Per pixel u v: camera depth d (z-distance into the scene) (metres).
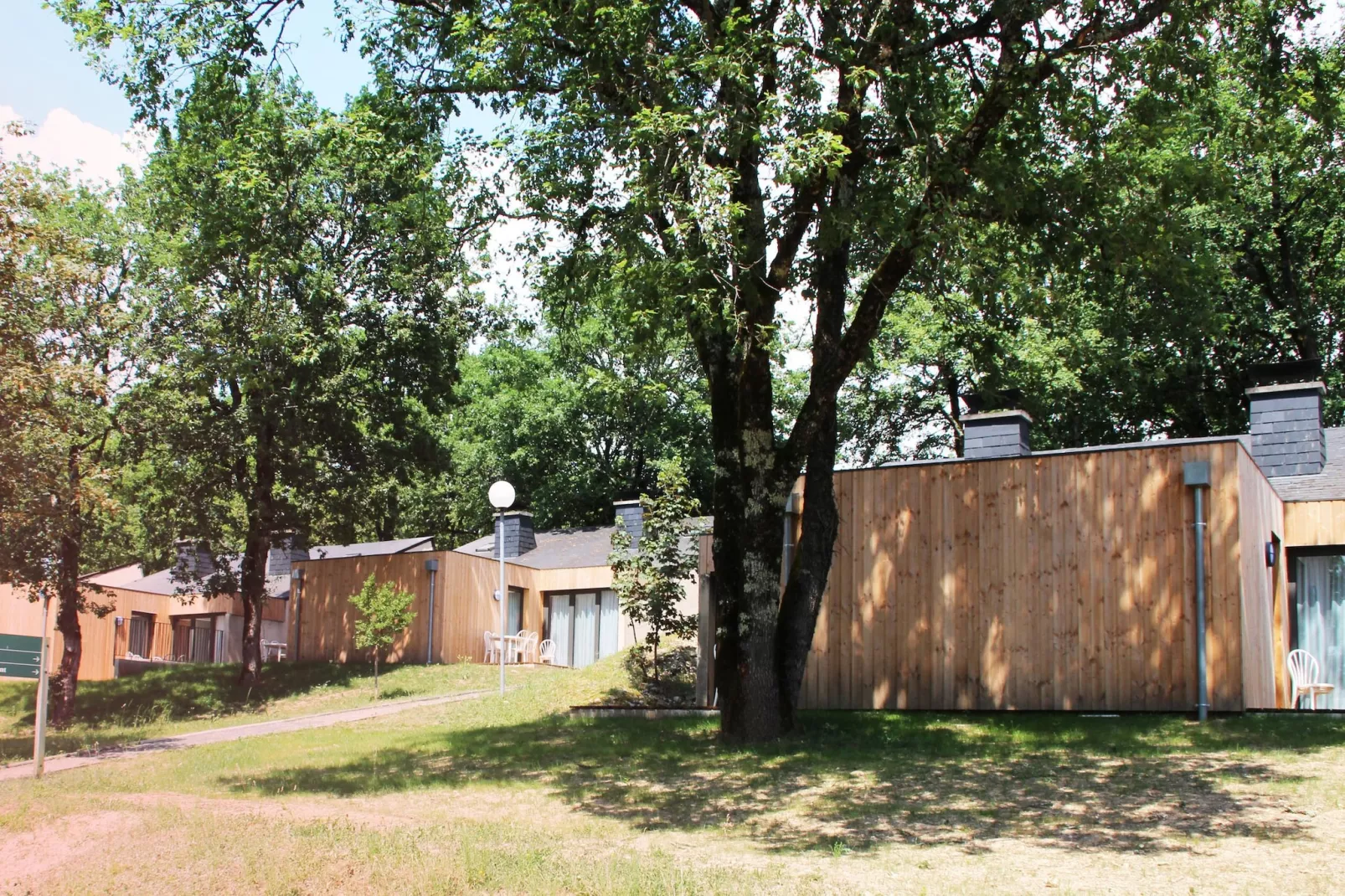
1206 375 32.22
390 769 13.52
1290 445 18.72
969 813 9.55
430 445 29.77
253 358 25.73
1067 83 12.92
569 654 31.34
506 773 12.66
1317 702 16.97
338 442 28.66
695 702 18.86
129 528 32.50
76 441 22.94
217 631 39.69
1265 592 15.57
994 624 15.29
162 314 25.70
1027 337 27.39
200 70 14.16
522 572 31.92
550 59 12.82
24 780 14.12
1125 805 9.52
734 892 7.05
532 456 43.03
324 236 27.44
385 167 14.56
